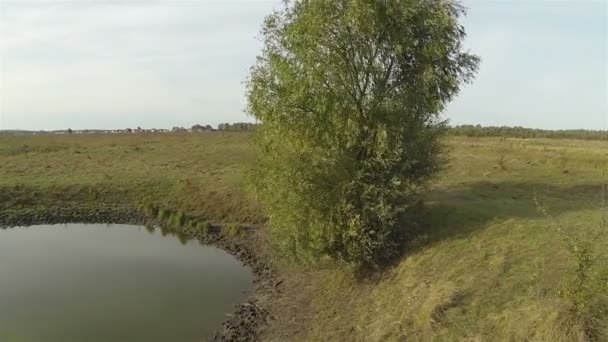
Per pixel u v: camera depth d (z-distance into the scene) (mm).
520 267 14984
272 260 27703
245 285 24672
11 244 33375
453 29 20125
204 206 39062
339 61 19641
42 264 28672
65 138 103375
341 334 16609
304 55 19219
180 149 73375
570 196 27984
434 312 14094
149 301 22422
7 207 40656
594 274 11375
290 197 19484
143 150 71938
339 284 20516
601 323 10797
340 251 19469
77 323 19672
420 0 19594
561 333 10820
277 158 21062
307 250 19828
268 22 21062
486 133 122875
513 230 18344
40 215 39906
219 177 45656
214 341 17891
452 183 34094
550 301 11906
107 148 75125
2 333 18703
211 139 95500
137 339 18203
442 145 22438
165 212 39000
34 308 21516
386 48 19797
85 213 40500
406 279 17469
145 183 45219
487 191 30547
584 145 71125
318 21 19031
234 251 30891
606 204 23781
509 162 45094
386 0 19234
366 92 20297
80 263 28844
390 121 19266
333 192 19266
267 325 19062
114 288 24250
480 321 13078
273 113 20641
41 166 54531
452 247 18234
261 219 35281
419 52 19719
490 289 14289
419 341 13766
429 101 20188
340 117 19656
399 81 20547
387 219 19188
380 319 16141
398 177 18984
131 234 36250
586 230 16906
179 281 25422
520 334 11703
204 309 21297
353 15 18609
